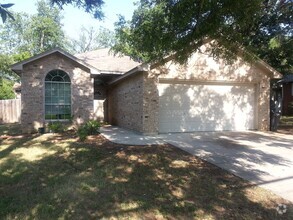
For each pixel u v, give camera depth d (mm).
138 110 12352
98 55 19734
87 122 13477
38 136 12117
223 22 7176
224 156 8039
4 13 1778
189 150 8797
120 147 9211
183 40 7746
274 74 13570
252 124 13797
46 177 6105
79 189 5324
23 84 13500
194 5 6715
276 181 5848
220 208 4543
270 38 15516
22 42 38281
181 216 4270
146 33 8383
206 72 12453
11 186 5566
